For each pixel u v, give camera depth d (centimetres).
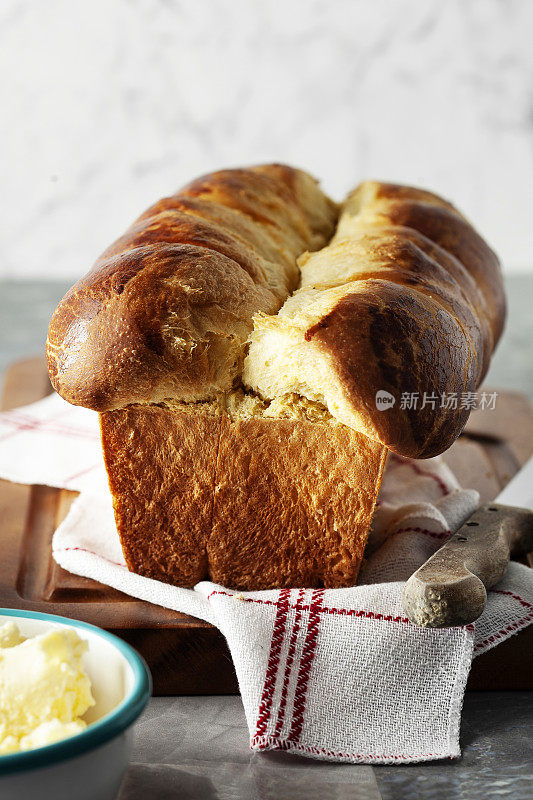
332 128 130
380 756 59
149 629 63
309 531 65
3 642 56
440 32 126
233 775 58
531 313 135
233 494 65
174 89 127
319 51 127
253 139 130
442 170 132
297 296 65
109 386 61
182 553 66
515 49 127
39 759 51
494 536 65
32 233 133
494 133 131
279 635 61
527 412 94
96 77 126
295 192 81
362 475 64
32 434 84
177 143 130
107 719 52
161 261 62
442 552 63
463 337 64
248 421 64
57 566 69
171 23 125
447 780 58
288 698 60
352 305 61
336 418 62
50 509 77
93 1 123
